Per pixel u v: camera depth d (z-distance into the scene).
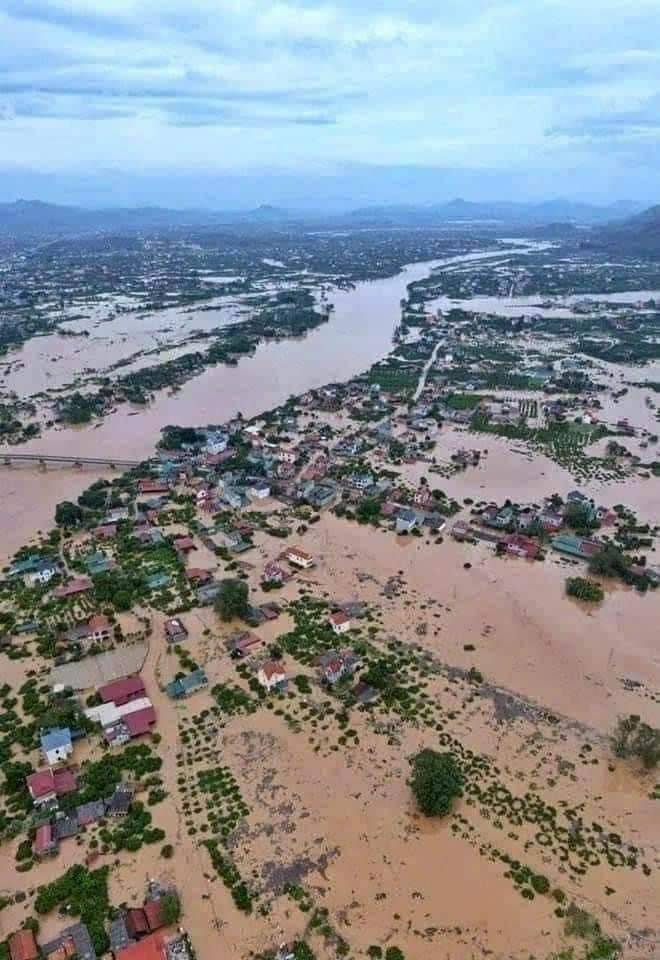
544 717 100.69
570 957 68.62
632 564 138.88
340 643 116.06
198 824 83.12
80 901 73.81
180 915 72.38
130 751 94.25
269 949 69.06
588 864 78.31
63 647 116.19
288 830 82.19
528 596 130.75
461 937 70.31
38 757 93.69
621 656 114.44
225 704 102.62
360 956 68.38
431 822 83.38
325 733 97.12
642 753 90.00
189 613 125.06
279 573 135.00
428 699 103.69
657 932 71.06
